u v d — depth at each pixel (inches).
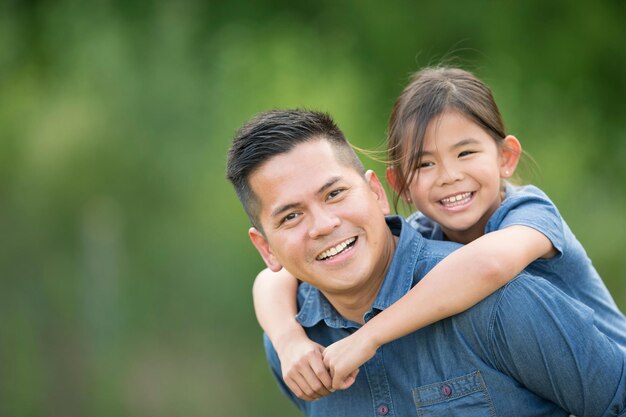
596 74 708.0
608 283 539.8
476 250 148.3
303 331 161.2
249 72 650.8
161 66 693.3
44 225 669.3
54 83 735.7
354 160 152.6
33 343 637.9
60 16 763.4
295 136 148.4
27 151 690.2
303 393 150.9
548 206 170.9
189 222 621.6
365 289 154.6
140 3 746.8
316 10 805.2
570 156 590.2
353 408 155.9
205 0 787.4
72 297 645.9
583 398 142.8
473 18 734.5
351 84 636.7
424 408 149.7
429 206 187.0
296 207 146.7
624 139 685.9
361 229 148.3
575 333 142.1
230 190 599.2
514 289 143.9
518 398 145.8
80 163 669.3
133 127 673.0
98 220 650.8
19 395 620.7
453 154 183.5
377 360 152.9
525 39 709.9
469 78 191.2
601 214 569.3
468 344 146.7
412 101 188.1
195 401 583.5
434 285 145.6
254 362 577.0
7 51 791.7
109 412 601.0
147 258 629.0
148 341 610.5
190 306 601.9
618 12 708.7
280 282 176.9
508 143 192.5
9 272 666.8
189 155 657.0
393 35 748.0
